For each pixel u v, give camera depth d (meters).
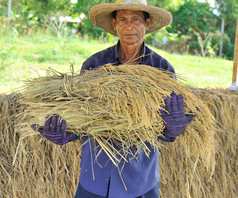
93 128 1.38
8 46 5.50
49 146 2.14
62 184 2.22
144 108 1.33
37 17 8.15
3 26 6.70
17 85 3.29
